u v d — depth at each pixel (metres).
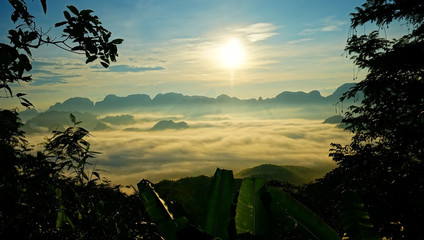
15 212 1.84
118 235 1.93
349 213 1.01
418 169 4.60
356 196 1.02
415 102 6.81
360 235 0.98
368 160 6.33
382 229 4.07
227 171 1.07
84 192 2.33
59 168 2.19
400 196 4.19
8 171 1.99
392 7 7.23
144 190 1.09
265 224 0.97
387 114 7.08
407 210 3.91
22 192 1.97
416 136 5.89
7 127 2.11
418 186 4.25
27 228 1.80
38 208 1.96
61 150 2.31
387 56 7.36
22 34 2.32
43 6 2.09
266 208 0.98
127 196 2.29
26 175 2.10
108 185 2.57
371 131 7.50
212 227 1.02
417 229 3.67
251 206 0.99
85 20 2.58
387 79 7.48
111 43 2.77
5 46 2.07
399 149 6.05
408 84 7.04
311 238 0.93
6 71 2.06
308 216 0.95
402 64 7.09
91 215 2.17
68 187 2.24
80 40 2.60
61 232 2.01
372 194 4.99
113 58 2.82
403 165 5.36
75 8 2.54
